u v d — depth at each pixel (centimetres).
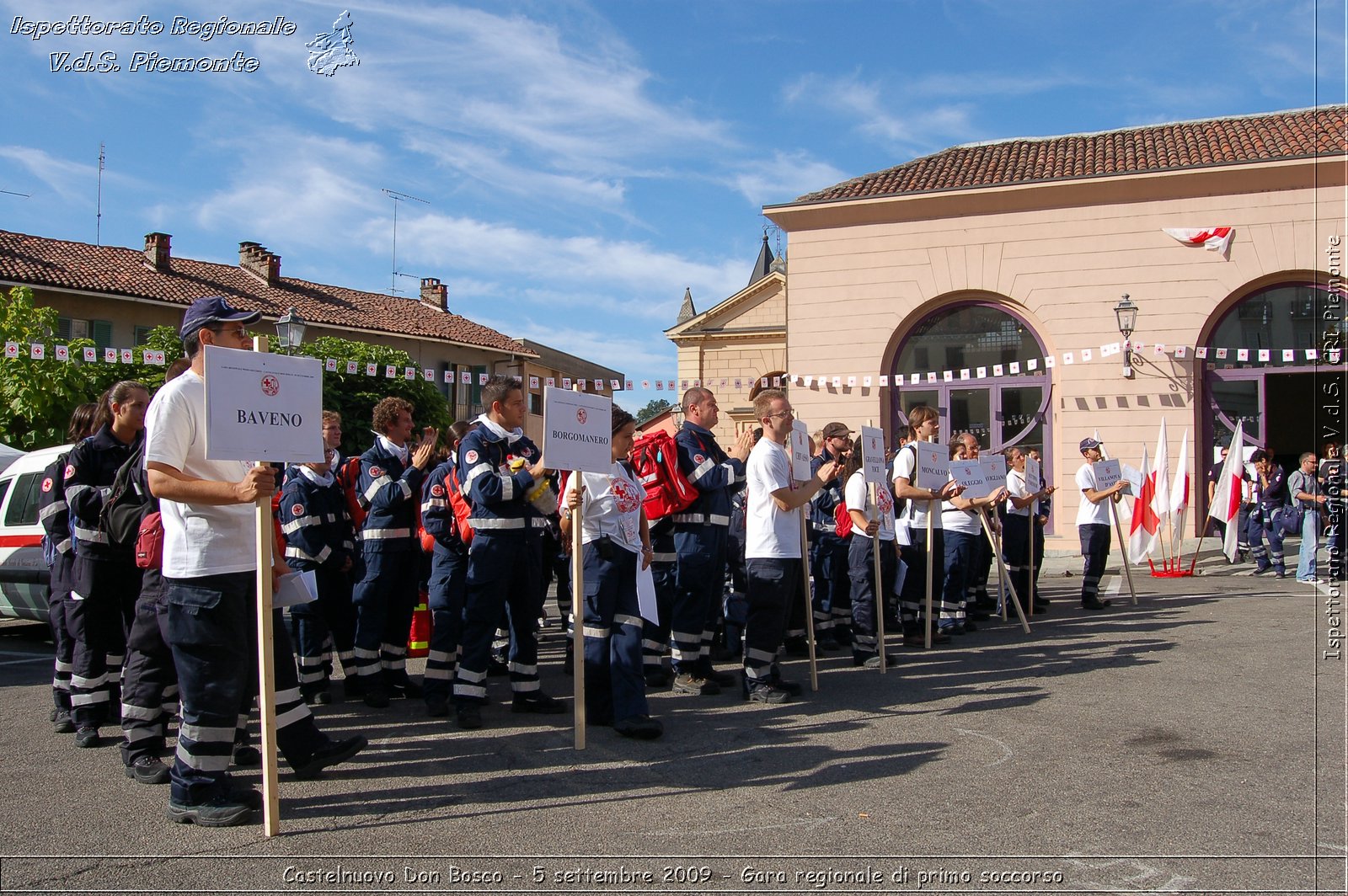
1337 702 630
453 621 638
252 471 417
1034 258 1797
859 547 793
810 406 1912
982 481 926
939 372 1870
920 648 867
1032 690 677
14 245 2609
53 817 437
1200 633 891
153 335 2355
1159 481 1484
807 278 1922
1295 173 1662
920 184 1889
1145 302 1738
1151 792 461
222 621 432
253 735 573
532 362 3850
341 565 673
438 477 648
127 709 495
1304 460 1350
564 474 718
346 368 2633
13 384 1912
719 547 703
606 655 600
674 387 1738
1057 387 1783
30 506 966
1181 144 1878
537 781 488
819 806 446
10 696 723
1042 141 2128
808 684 723
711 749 542
